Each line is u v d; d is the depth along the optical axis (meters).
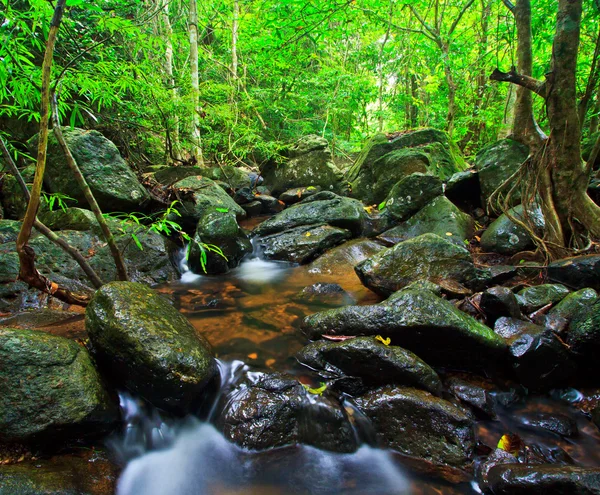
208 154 9.48
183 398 2.15
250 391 2.30
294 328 3.21
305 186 7.90
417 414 2.14
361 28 10.07
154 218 5.00
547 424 2.21
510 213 4.85
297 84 10.64
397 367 2.34
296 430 2.15
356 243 5.22
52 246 3.61
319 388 2.40
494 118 9.59
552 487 1.58
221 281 4.38
